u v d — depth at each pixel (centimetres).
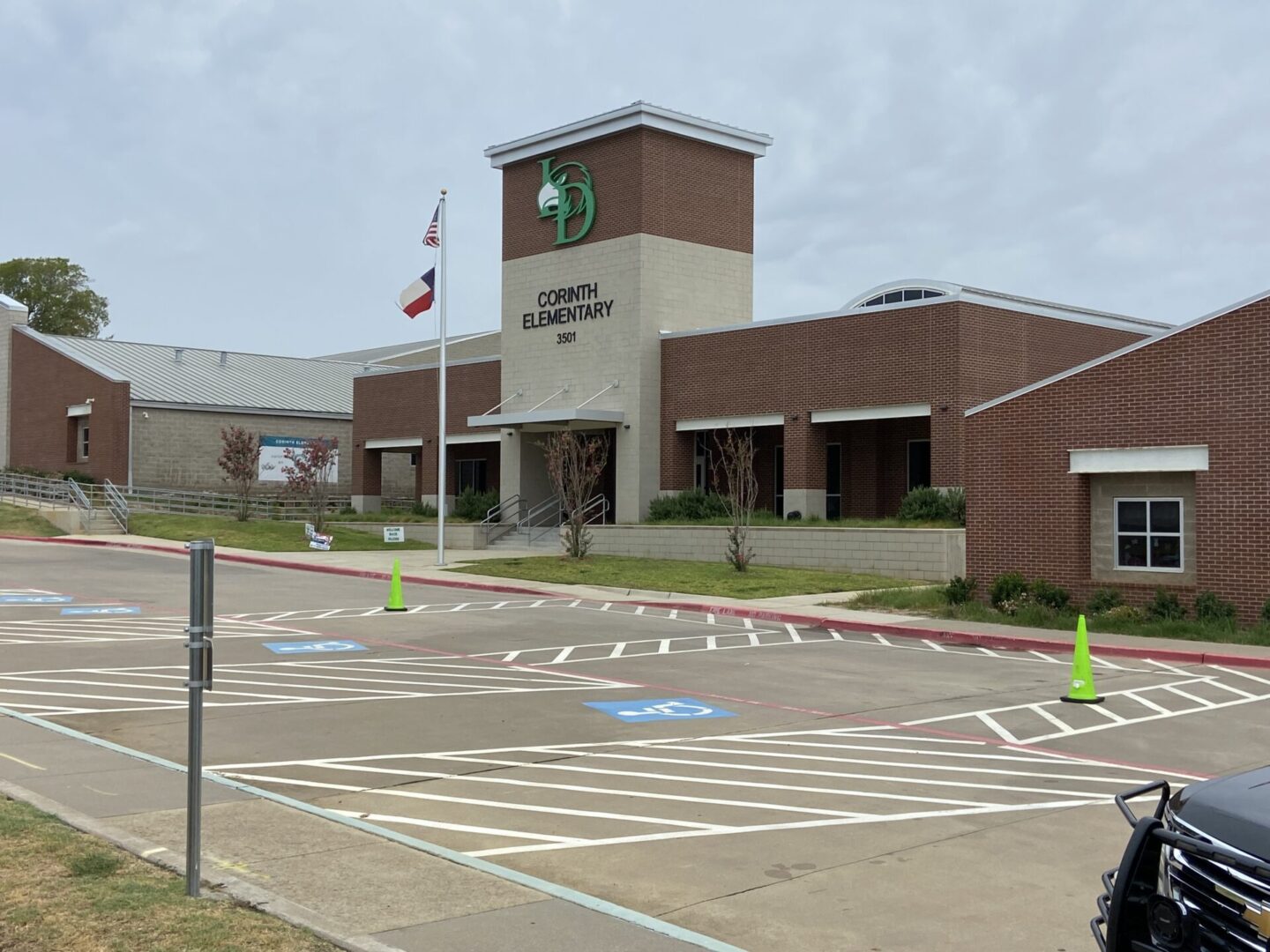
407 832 809
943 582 2908
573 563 3294
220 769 1002
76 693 1388
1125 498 2203
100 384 5478
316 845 749
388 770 999
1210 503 2062
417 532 4381
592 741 1130
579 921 616
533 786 945
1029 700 1406
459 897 652
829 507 3788
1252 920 371
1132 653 1823
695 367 3806
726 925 632
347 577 3234
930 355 3209
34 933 561
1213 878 388
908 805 890
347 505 5938
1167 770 1022
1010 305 3278
